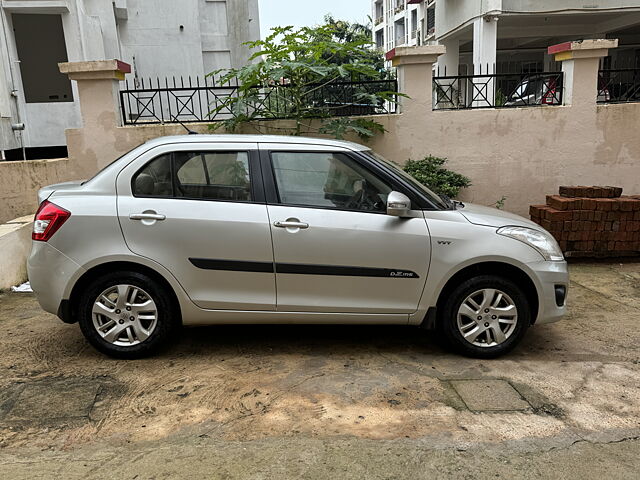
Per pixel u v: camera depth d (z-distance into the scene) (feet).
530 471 9.04
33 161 23.73
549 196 24.23
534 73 25.73
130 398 11.48
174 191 13.01
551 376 12.67
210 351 13.99
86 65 22.93
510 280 13.28
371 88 25.12
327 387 12.01
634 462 9.32
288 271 12.87
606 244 22.84
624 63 73.31
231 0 38.75
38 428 10.32
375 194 13.32
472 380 12.40
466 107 25.67
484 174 25.58
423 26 109.50
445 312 13.34
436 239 12.95
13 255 20.29
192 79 37.65
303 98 24.17
